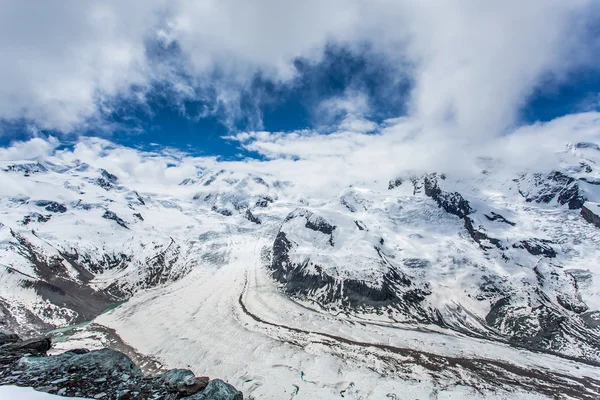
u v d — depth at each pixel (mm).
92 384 19422
